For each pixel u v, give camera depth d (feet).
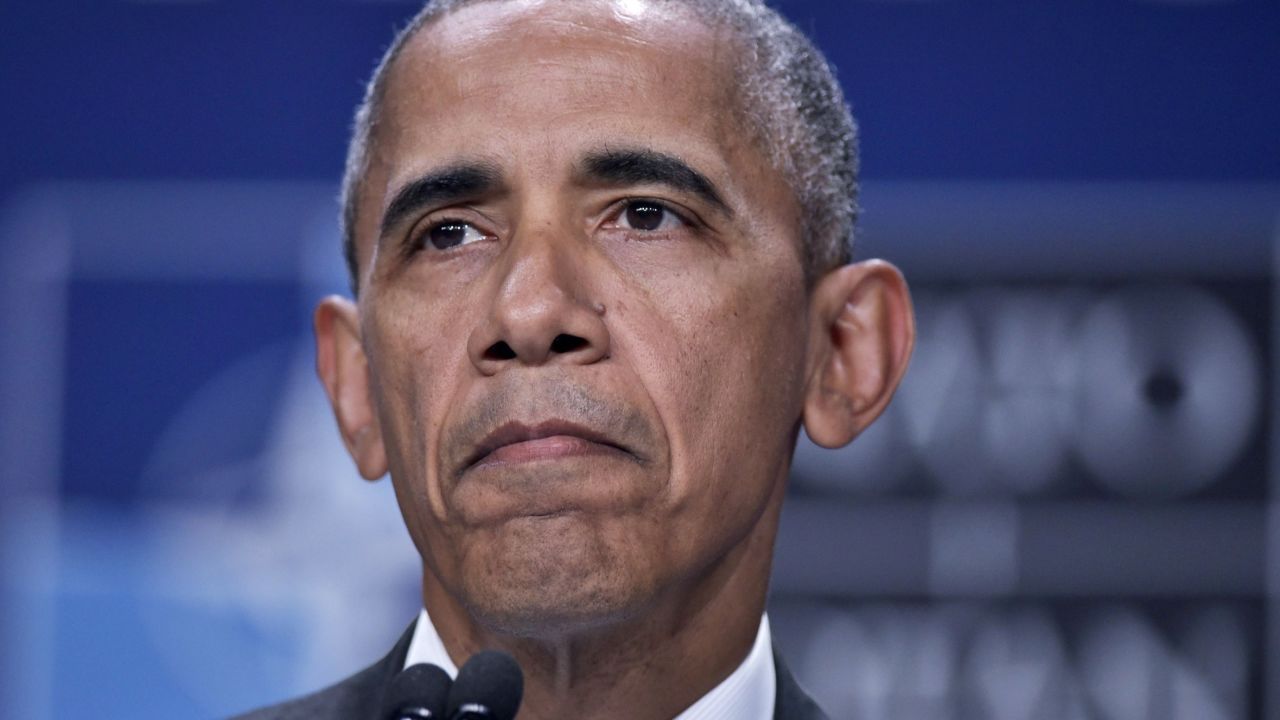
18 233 46.93
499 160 21.36
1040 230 45.65
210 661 45.68
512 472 20.12
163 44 47.44
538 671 22.17
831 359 24.63
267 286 46.91
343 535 45.88
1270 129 45.55
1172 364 45.19
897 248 45.85
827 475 45.96
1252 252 45.19
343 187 25.32
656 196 21.53
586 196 21.44
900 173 46.09
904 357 25.13
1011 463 45.42
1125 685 44.98
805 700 24.53
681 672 22.59
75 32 47.50
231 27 47.42
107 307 46.83
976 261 45.68
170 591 45.85
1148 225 45.44
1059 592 45.19
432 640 23.57
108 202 47.09
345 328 25.48
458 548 20.80
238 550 45.96
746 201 22.09
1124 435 45.21
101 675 45.62
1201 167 45.57
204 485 46.29
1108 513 45.16
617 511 20.34
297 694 45.47
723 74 22.45
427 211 21.81
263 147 47.19
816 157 23.95
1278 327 44.91
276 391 46.57
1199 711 44.75
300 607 45.68
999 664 45.24
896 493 45.73
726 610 22.77
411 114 22.35
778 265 22.33
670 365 20.93
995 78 46.14
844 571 45.70
